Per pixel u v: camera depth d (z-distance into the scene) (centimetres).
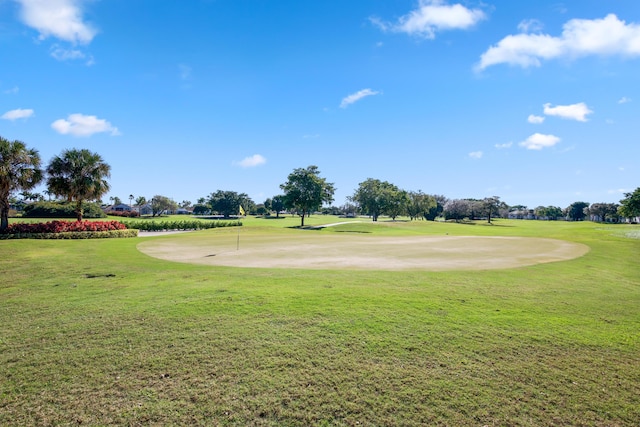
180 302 799
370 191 9069
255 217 12531
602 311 788
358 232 4788
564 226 7225
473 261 1573
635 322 716
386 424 392
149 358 530
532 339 612
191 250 2006
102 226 2848
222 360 524
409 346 575
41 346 573
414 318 701
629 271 1383
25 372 492
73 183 3003
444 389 457
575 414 412
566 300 875
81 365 511
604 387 467
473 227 6512
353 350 558
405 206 9262
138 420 395
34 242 2116
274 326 651
